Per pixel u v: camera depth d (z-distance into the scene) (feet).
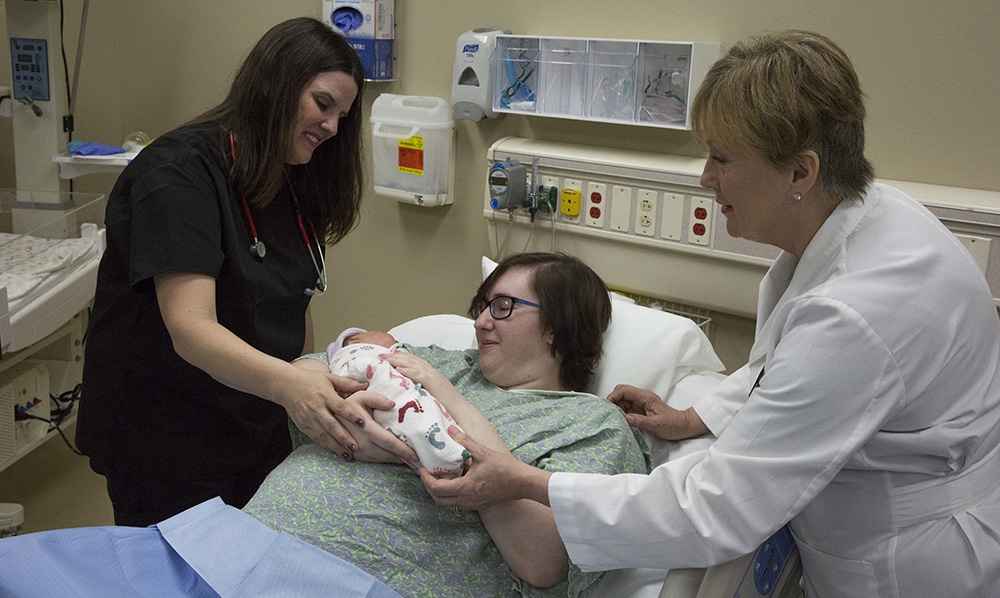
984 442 3.76
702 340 5.87
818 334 3.41
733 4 6.53
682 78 6.64
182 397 5.18
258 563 4.03
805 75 3.34
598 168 7.02
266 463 5.92
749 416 3.56
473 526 4.42
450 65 8.07
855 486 3.83
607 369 5.62
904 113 6.12
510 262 5.48
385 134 8.23
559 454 4.48
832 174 3.52
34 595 3.45
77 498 8.73
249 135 4.76
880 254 3.56
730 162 3.59
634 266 7.16
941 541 3.70
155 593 3.97
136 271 4.49
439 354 5.47
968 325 3.59
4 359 7.60
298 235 5.49
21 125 8.61
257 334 5.16
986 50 5.74
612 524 3.72
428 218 8.64
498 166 7.29
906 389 3.44
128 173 4.78
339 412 4.32
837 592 4.05
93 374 5.16
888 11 6.00
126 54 10.11
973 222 5.54
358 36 8.07
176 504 5.43
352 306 9.52
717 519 3.56
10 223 8.23
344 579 3.97
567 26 7.37
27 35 8.36
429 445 4.21
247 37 9.25
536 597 4.32
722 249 6.59
